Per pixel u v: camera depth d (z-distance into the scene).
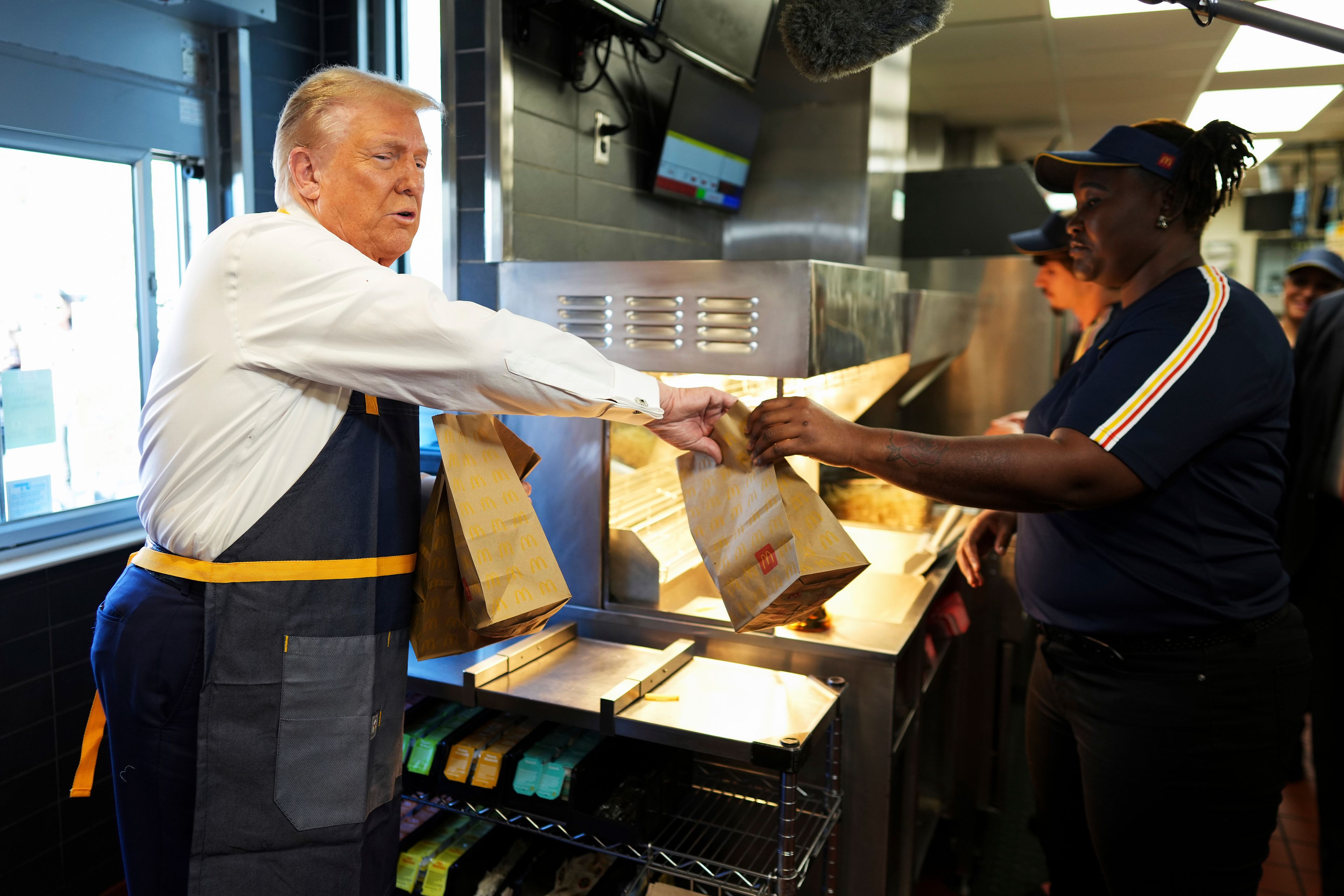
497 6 1.99
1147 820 1.56
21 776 2.04
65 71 2.02
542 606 1.32
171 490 1.19
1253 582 1.50
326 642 1.22
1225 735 1.50
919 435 1.39
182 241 2.40
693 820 1.80
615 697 1.62
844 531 1.38
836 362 1.84
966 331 3.38
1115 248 1.64
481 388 1.17
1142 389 1.41
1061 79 5.29
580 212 2.34
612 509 2.03
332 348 1.15
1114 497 1.40
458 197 2.11
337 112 1.21
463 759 1.74
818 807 1.83
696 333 1.79
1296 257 9.33
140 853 1.29
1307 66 4.94
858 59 1.53
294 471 1.20
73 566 2.13
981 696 2.84
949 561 2.44
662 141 2.52
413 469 1.34
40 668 2.07
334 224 1.25
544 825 1.70
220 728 1.19
